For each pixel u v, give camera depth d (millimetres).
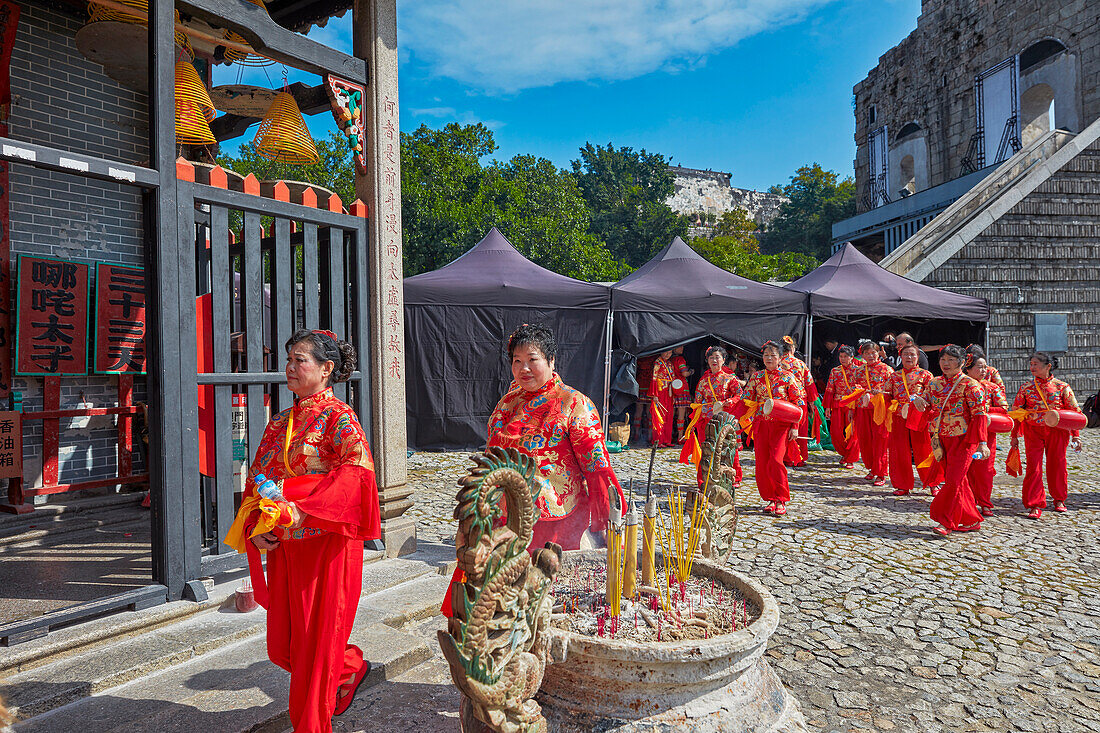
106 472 6250
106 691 2863
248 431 3992
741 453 10852
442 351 11125
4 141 2877
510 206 31828
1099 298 16812
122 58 5734
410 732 2779
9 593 3746
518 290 11180
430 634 3723
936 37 28766
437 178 29938
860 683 3355
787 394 6812
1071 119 22453
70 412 5816
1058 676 3418
